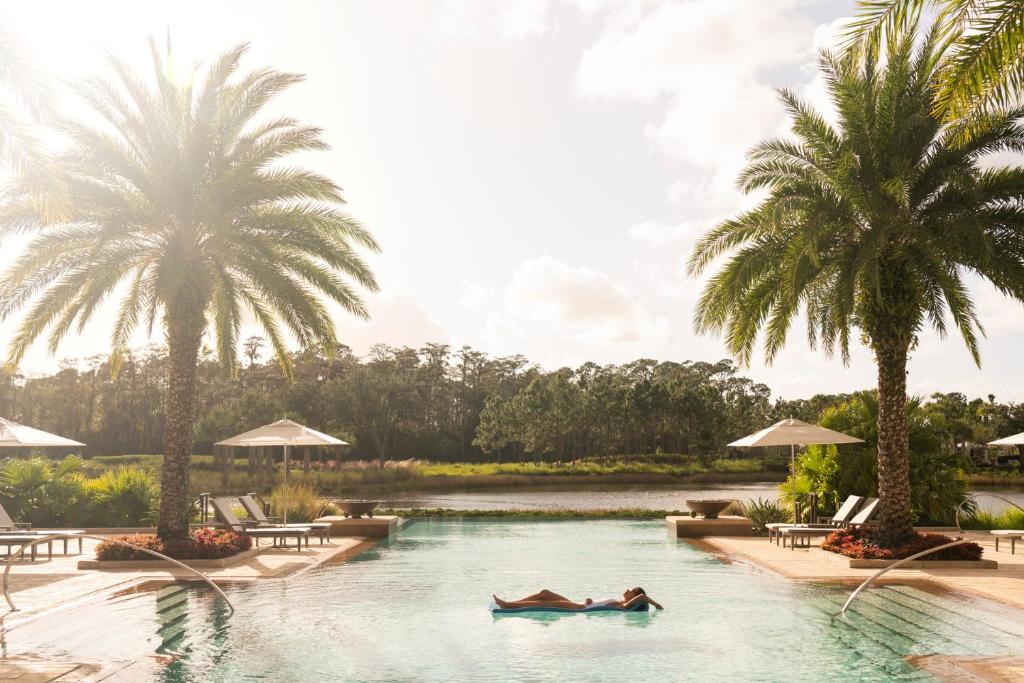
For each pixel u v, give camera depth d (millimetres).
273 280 16094
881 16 7496
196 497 23750
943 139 14000
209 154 15430
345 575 13969
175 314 15047
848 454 20516
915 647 8344
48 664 7543
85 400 92312
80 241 15492
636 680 7191
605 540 20094
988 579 12609
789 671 7441
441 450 103562
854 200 14344
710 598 11500
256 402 65062
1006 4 6934
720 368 120125
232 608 10383
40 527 21172
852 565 14188
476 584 12961
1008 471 67438
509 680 7195
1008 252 13742
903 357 14742
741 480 71125
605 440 96688
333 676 7328
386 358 110250
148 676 7223
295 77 15789
